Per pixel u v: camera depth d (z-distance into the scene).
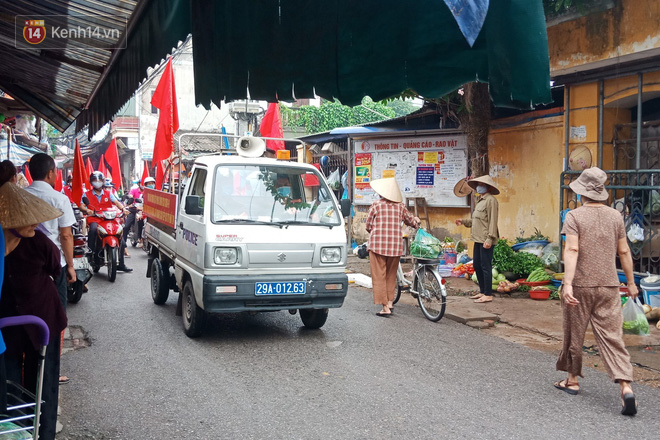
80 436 3.98
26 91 8.88
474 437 3.99
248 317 7.67
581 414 4.42
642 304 7.82
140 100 33.84
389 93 2.63
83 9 4.28
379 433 4.05
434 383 5.09
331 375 5.29
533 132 11.16
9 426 2.72
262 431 4.07
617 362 4.47
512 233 11.76
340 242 6.58
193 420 4.27
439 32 2.41
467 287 9.95
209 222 6.11
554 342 6.54
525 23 2.08
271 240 6.22
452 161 13.36
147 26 4.23
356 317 7.76
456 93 10.91
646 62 8.30
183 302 6.81
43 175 5.26
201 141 20.41
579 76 9.40
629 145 9.27
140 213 13.36
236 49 3.56
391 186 7.71
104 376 5.24
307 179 6.95
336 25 2.89
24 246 3.53
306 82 3.10
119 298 8.83
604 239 4.64
